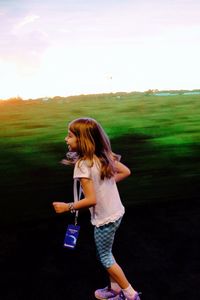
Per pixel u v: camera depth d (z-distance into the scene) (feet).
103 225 6.83
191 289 8.14
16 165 15.65
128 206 13.70
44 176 15.47
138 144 17.39
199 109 17.39
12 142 15.92
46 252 10.22
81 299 7.86
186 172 16.15
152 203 13.97
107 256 7.11
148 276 8.75
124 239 10.94
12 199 13.79
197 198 14.51
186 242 10.67
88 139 6.69
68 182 15.29
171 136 17.35
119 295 7.25
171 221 12.37
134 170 16.11
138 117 17.46
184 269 9.07
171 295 7.91
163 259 9.62
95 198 6.55
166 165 16.26
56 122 16.58
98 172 6.62
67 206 6.59
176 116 17.53
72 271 9.09
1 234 11.51
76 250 10.30
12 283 8.56
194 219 12.50
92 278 8.73
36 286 8.41
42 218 12.73
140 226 11.96
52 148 16.14
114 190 6.99
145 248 10.32
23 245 10.71
